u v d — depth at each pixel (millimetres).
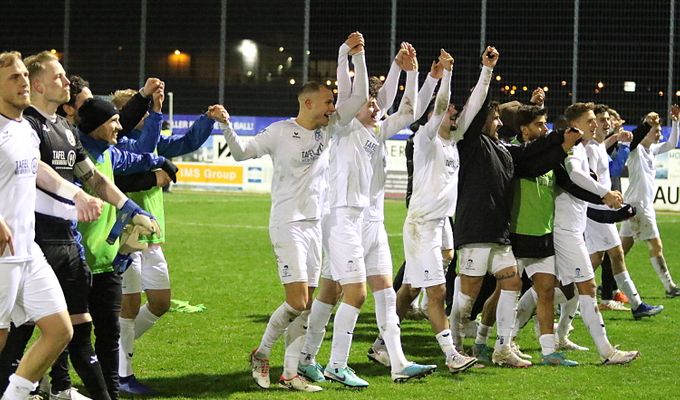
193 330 15922
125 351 11758
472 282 13352
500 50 43031
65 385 10305
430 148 12742
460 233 13188
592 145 16250
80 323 9891
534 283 13773
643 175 20328
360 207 11938
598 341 13805
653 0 42031
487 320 13898
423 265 12805
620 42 42438
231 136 11586
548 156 13094
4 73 8734
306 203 11625
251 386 12148
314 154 11570
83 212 9188
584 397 11648
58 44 48344
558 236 13867
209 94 47781
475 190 13047
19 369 8977
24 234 8883
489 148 13094
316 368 12492
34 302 8961
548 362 13758
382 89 12609
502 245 13227
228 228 32688
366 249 12422
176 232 31328
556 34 42688
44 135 9438
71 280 9742
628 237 20875
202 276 22234
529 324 17375
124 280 11625
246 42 47000
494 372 13125
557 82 42781
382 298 12438
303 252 11617
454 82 43250
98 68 48250
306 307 11688
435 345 15148
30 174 8945
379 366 13516
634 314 17953
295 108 47000
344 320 12016
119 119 11391
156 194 12180
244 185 48688
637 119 42625
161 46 47875
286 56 46750
